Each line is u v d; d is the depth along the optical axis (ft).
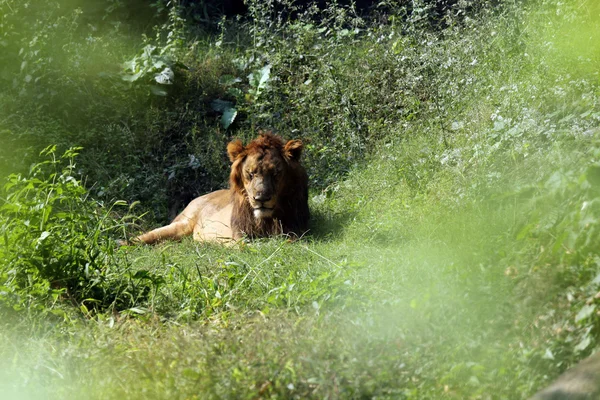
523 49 55.01
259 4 71.61
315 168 57.47
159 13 79.30
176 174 59.62
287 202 45.83
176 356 23.53
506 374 19.95
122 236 49.37
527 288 22.59
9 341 27.45
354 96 61.62
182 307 30.71
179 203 58.49
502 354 20.79
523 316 21.77
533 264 23.58
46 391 22.99
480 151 44.09
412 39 62.03
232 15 86.22
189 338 24.73
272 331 24.14
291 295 29.48
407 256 31.50
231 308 28.84
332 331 23.57
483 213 32.07
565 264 22.84
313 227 47.44
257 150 45.11
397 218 41.81
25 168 54.44
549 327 21.17
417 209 41.81
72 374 23.76
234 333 25.11
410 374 20.75
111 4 79.66
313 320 25.05
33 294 30.86
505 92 50.26
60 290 30.55
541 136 43.34
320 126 61.41
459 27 62.03
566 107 46.29
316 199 53.01
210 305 30.40
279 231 45.03
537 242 25.17
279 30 71.56
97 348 25.22
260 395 20.74
